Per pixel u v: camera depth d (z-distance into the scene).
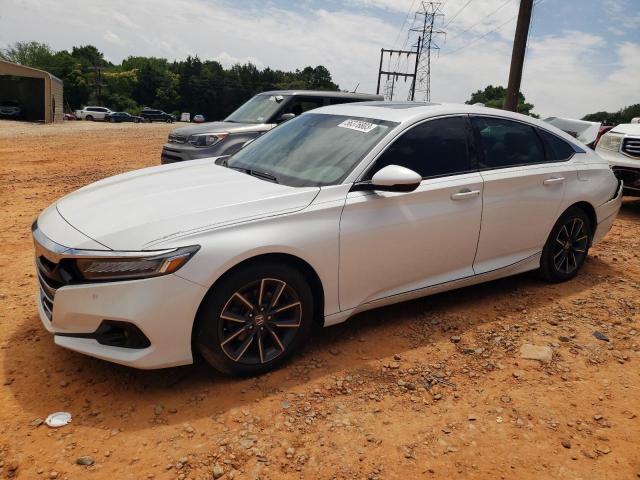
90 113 57.41
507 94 14.96
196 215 3.01
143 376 3.21
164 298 2.80
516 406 3.07
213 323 2.98
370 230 3.47
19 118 39.69
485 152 4.18
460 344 3.78
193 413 2.88
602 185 4.97
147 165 13.49
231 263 2.92
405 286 3.82
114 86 109.94
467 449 2.70
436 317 4.18
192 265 2.83
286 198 3.25
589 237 5.04
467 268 4.16
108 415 2.83
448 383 3.29
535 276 5.03
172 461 2.51
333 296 3.43
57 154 15.76
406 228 3.63
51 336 3.64
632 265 5.63
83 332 2.88
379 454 2.63
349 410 2.97
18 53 101.19
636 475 2.56
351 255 3.42
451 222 3.86
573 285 4.96
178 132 8.70
